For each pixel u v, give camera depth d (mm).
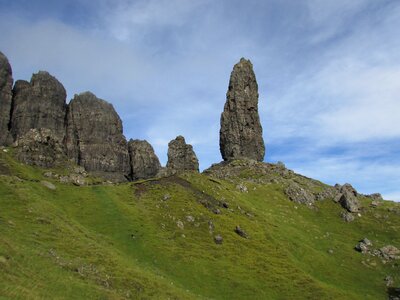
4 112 186625
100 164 195750
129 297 72688
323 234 147250
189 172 173625
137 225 116125
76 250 86688
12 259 66500
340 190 189625
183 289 88062
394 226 156375
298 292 97438
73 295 63531
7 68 194000
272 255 115562
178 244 111312
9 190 111438
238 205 146625
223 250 112562
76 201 126250
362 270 123750
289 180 195500
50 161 159875
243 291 94750
